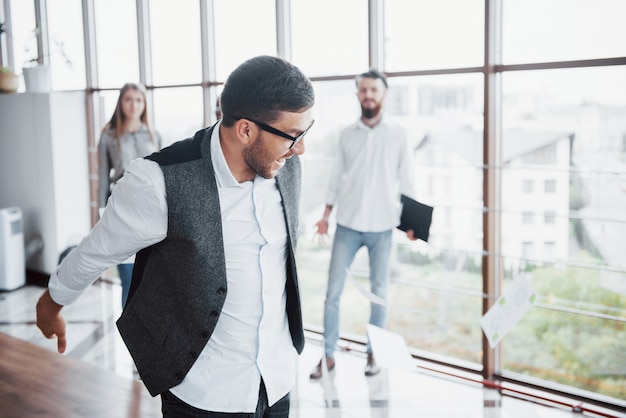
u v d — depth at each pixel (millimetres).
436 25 3602
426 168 3719
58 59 5969
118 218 1259
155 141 4188
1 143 5789
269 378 1365
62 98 5508
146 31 5258
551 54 3184
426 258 3811
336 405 3197
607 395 3205
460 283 3693
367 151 3443
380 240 3490
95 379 3316
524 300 2650
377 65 3865
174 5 5043
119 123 4043
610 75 2998
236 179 1297
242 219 1306
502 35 3336
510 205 3416
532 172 3314
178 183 1254
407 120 3773
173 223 1263
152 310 1331
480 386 3422
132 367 3736
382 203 3455
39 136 5516
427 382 3482
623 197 3033
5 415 2895
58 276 1391
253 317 1336
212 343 1327
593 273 3189
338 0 4035
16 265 5480
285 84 1187
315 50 4191
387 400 3256
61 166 5520
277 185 1379
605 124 3041
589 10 3035
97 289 5422
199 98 4953
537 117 3266
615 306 3141
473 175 3527
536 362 3430
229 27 4715
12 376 3336
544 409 3135
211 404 1318
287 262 1409
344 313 4312
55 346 4090
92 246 1291
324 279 4355
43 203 5566
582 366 3281
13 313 4812
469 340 3725
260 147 1229
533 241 3354
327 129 4164
